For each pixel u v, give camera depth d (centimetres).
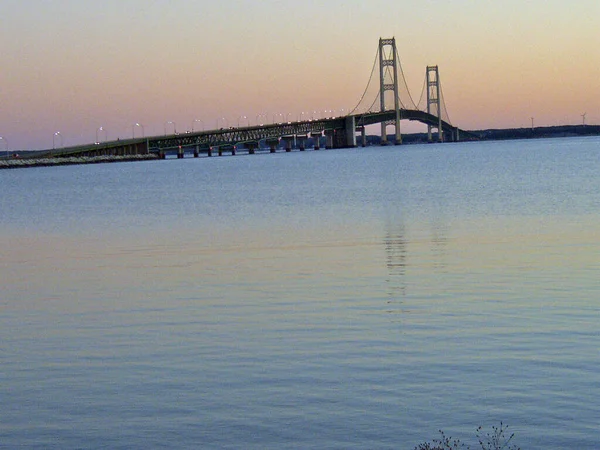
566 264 3544
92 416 1775
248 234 5256
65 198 10262
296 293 3062
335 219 6097
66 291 3300
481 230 5009
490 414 1716
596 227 4950
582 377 1914
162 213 7306
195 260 4078
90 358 2212
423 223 5578
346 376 1981
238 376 2009
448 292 2984
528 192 8125
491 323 2467
